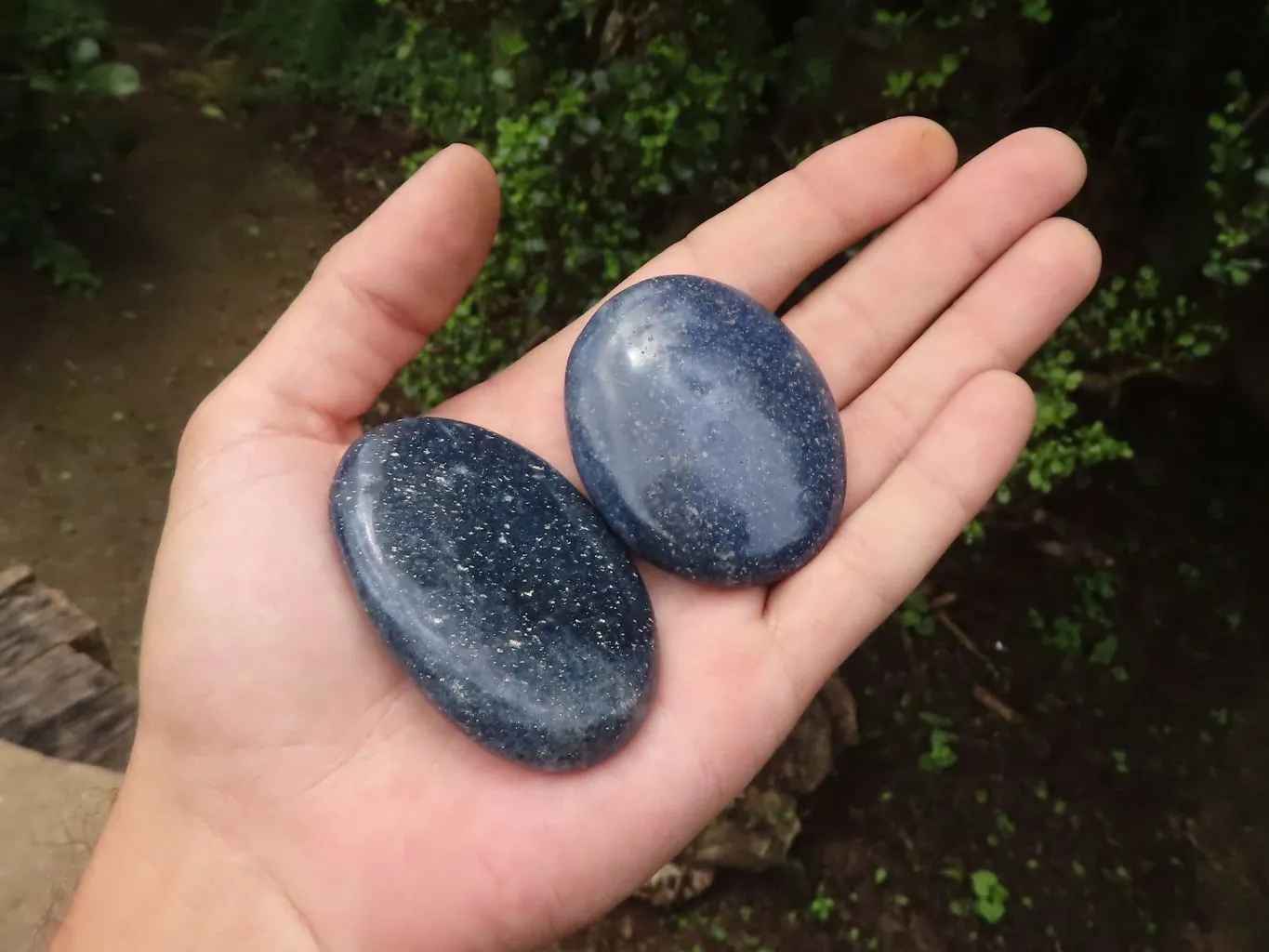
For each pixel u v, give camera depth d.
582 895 0.15
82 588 0.38
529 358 0.20
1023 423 0.17
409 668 0.15
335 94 0.55
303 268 0.49
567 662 0.15
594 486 0.16
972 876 0.30
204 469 0.16
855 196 0.20
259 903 0.15
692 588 0.17
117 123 0.52
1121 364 0.31
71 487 0.41
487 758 0.15
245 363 0.17
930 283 0.21
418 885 0.15
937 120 0.29
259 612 0.15
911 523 0.17
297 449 0.17
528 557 0.15
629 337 0.17
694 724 0.16
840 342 0.21
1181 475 0.35
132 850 0.16
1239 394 0.35
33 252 0.46
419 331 0.18
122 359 0.45
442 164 0.17
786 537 0.16
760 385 0.16
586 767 0.15
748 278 0.21
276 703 0.15
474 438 0.17
